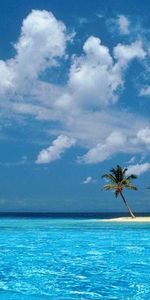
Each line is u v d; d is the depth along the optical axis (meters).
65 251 25.34
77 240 32.16
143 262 20.75
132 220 66.94
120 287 14.92
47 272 17.91
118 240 32.03
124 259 21.81
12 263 20.53
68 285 15.27
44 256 23.05
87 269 18.69
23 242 30.89
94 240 31.98
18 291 14.33
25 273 17.72
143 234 37.41
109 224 56.62
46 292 14.20
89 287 14.95
